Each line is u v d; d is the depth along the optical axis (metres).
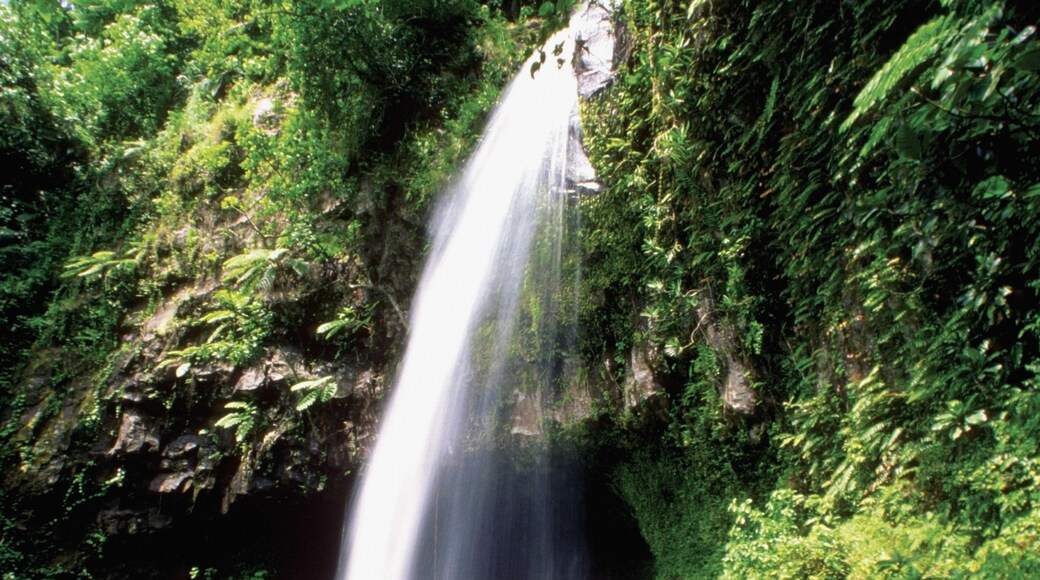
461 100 7.76
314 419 7.27
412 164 7.63
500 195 6.73
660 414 5.18
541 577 7.47
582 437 5.87
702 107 4.58
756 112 4.15
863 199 3.18
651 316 5.18
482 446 6.36
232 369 7.51
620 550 7.24
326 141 7.95
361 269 7.66
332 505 7.53
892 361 3.25
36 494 7.45
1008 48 1.91
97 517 7.48
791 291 4.05
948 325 2.85
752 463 4.56
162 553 7.71
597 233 5.82
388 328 7.48
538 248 6.25
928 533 2.76
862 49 3.13
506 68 7.83
